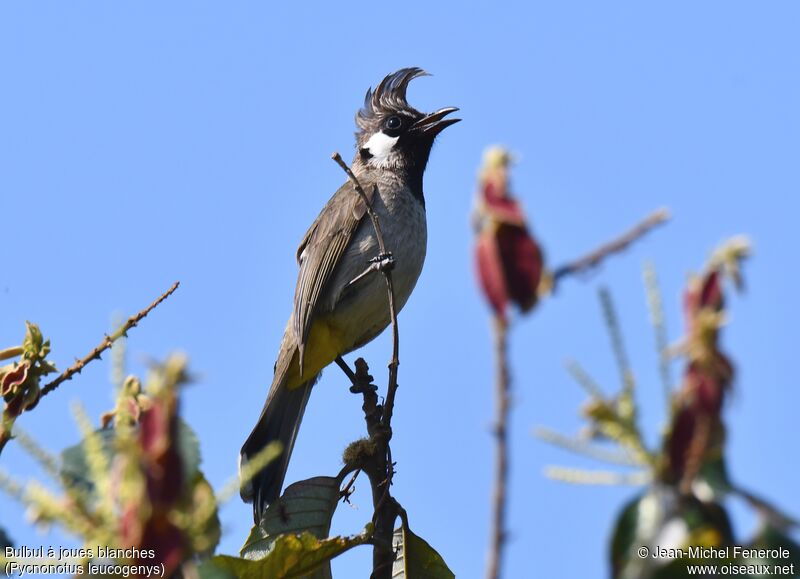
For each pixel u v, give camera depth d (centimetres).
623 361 310
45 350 665
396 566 845
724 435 305
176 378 306
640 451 307
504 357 295
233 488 332
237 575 650
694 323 304
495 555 287
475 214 304
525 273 296
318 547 657
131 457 305
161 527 307
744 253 304
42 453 337
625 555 330
